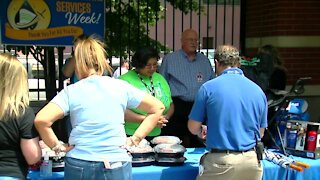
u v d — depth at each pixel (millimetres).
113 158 2562
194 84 4398
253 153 3068
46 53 5734
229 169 3002
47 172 3051
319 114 5602
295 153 3756
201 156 3346
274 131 3893
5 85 2434
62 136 4395
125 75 3695
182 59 4441
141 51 3648
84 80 2646
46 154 3068
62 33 5047
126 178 2627
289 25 5480
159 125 3176
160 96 3709
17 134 2461
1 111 2424
